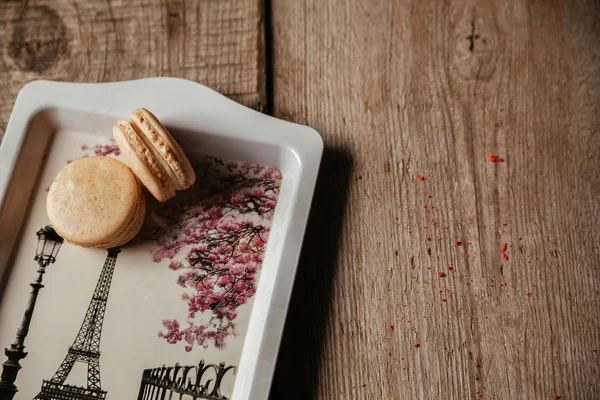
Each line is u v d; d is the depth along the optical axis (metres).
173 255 0.39
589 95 0.44
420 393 0.39
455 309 0.40
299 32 0.45
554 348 0.39
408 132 0.43
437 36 0.45
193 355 0.38
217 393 0.37
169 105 0.40
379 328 0.39
